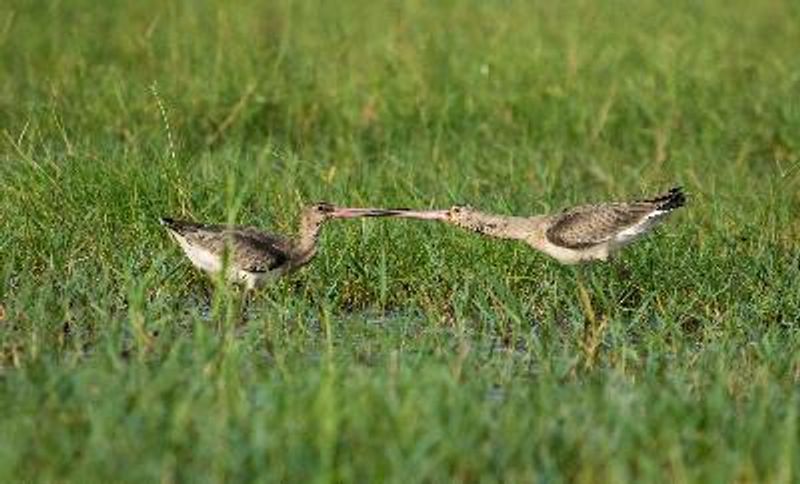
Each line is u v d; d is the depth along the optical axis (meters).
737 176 19.83
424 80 22.94
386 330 13.98
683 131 21.94
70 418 11.02
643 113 22.22
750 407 11.78
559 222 15.57
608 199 18.84
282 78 22.67
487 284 15.45
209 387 11.55
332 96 22.20
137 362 12.35
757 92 22.98
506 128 21.95
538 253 16.36
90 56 24.12
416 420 10.78
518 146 21.27
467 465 10.39
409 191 18.34
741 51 25.05
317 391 11.19
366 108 21.95
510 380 12.65
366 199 18.06
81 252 15.98
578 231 15.41
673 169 20.28
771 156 21.47
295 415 10.87
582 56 23.95
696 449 10.88
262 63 23.22
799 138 21.33
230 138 20.97
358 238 16.58
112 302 14.62
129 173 17.55
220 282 13.75
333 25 26.09
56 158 18.70
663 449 10.81
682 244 16.94
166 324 13.84
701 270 16.05
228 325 13.37
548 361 13.11
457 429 10.64
